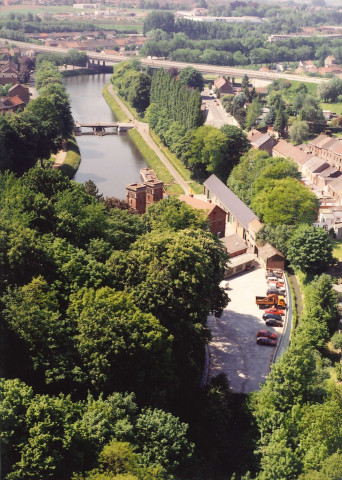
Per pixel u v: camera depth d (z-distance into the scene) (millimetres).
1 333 85688
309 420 90875
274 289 153375
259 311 145000
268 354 126188
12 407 71812
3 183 131250
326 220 188750
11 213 114125
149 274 107875
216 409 98625
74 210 124500
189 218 141875
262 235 174375
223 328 136000
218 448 94438
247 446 94188
